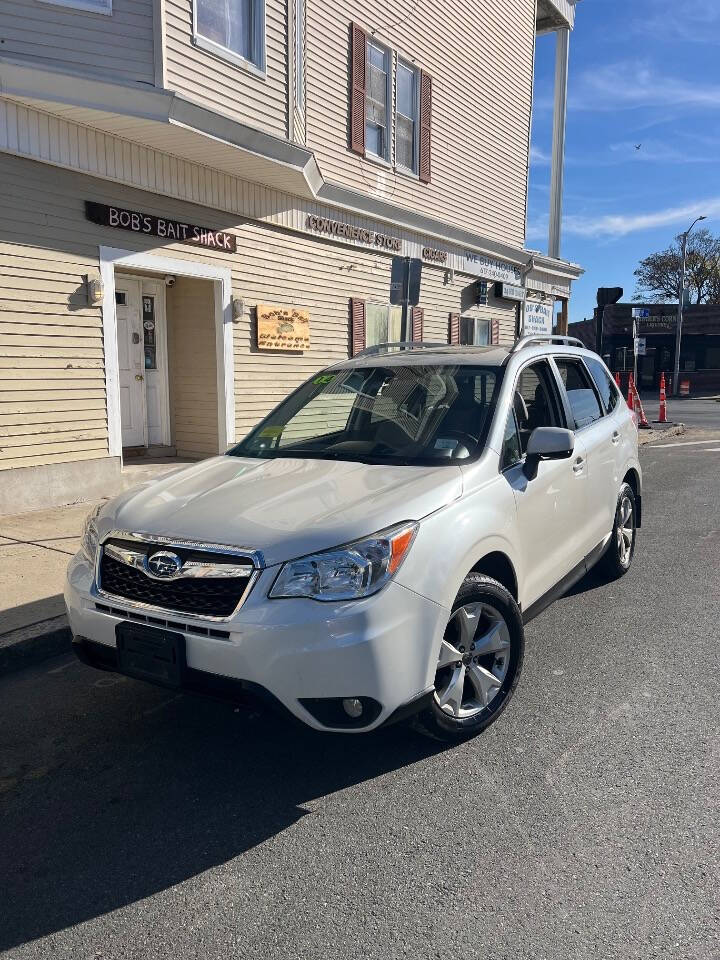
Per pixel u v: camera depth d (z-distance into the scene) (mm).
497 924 2414
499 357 4504
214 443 10102
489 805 3066
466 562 3318
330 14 10867
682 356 46156
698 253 63719
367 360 4977
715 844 2799
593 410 5496
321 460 4020
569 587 4688
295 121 9859
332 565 2922
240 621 2863
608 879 2615
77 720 3834
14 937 2379
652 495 9984
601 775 3275
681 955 2271
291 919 2453
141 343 9938
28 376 7387
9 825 2975
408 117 13172
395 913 2473
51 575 5566
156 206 8555
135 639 3105
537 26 18938
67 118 7367
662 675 4305
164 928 2416
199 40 8180
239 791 3201
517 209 17344
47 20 7039
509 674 3688
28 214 7258
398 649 2967
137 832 2926
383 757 3453
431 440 3982
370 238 12461
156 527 3221
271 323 10492
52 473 7680
